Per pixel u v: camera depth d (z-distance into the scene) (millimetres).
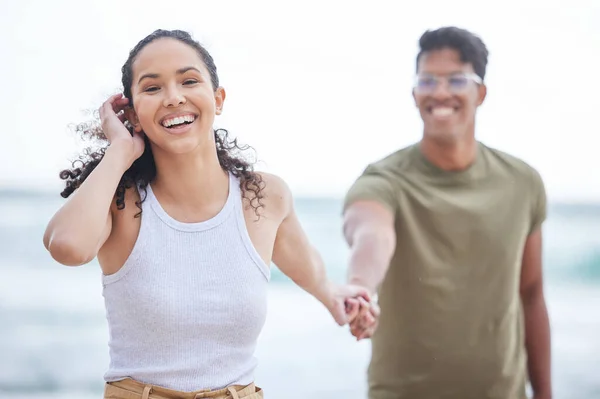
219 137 3246
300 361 13320
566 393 12219
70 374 13430
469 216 3904
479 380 3930
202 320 2955
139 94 3021
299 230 3430
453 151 3916
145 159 3139
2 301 16250
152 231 3010
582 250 20219
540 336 4266
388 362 4000
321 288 3574
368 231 3807
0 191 24641
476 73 3943
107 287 3035
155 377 2947
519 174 4031
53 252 2844
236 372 3035
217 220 3076
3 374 13203
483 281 3926
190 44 3102
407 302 3938
